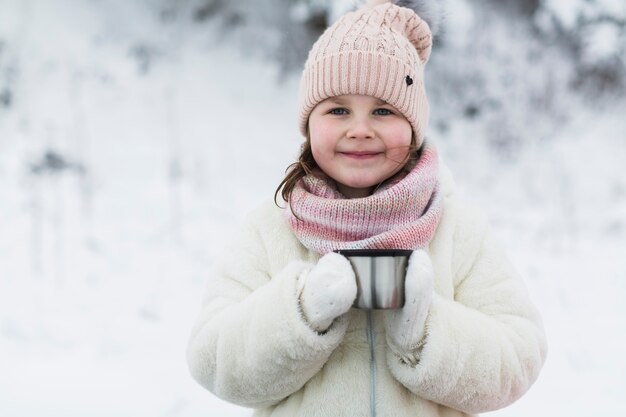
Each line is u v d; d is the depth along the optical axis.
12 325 4.42
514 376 1.58
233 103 7.04
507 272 1.75
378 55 1.69
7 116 6.66
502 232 5.91
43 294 4.87
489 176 6.61
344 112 1.73
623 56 6.99
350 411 1.58
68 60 7.04
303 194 1.67
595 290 4.98
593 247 5.65
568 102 7.09
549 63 7.21
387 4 1.87
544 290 5.00
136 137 6.66
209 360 1.62
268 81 7.20
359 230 1.62
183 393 3.48
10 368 3.83
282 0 7.45
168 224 5.80
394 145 1.69
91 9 7.33
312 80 1.75
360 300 1.44
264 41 7.36
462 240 1.77
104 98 6.89
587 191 6.36
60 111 6.73
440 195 1.73
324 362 1.56
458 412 1.69
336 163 1.70
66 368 3.84
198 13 7.46
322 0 6.93
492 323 1.60
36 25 7.15
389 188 1.62
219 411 3.27
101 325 4.45
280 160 6.63
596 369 3.78
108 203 5.99
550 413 3.28
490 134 6.94
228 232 5.77
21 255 5.33
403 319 1.46
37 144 6.43
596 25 6.98
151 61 7.18
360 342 1.64
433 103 7.14
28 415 3.27
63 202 5.95
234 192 6.25
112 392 3.51
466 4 6.93
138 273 5.19
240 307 1.59
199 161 6.52
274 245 1.75
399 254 1.46
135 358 3.97
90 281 5.07
